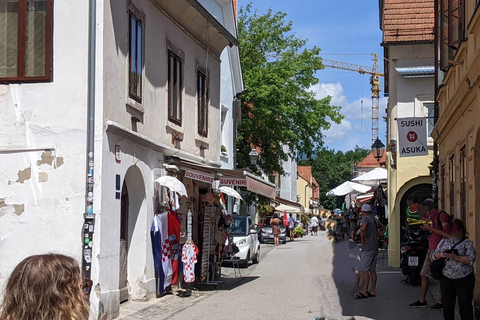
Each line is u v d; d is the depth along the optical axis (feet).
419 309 37.73
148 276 42.57
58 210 33.91
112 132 35.86
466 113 39.37
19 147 34.40
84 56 34.50
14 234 34.01
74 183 33.94
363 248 41.73
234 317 35.68
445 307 30.83
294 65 106.32
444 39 46.57
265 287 49.52
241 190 102.01
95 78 34.55
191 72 54.65
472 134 36.88
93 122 34.19
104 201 34.55
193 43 55.21
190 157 53.47
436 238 38.37
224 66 82.64
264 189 53.78
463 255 30.04
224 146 82.23
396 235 68.39
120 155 37.24
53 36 34.55
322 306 34.06
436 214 39.24
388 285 49.67
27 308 8.84
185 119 52.80
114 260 36.09
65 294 9.02
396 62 68.85
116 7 36.99
